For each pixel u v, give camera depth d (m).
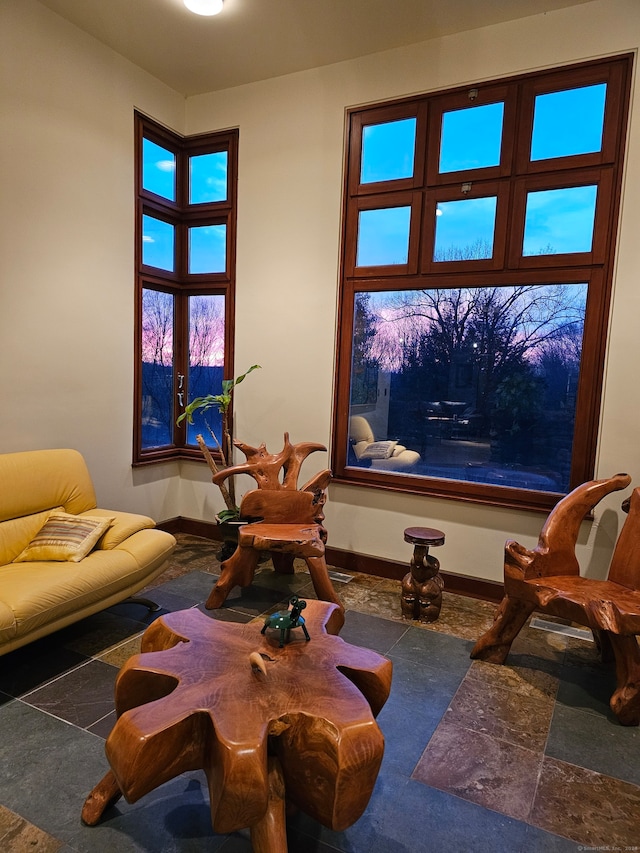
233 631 1.87
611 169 2.96
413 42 3.37
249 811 1.28
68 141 3.30
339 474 3.84
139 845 1.55
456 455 3.51
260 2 3.02
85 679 2.36
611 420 3.01
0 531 2.70
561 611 2.35
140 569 2.76
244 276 4.09
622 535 2.61
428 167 3.41
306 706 1.43
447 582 3.50
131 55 3.62
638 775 1.90
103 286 3.62
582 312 3.11
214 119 4.10
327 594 3.03
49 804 1.68
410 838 1.61
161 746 1.33
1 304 2.99
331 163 3.69
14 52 2.95
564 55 3.00
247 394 4.14
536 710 2.26
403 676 2.49
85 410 3.56
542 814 1.71
